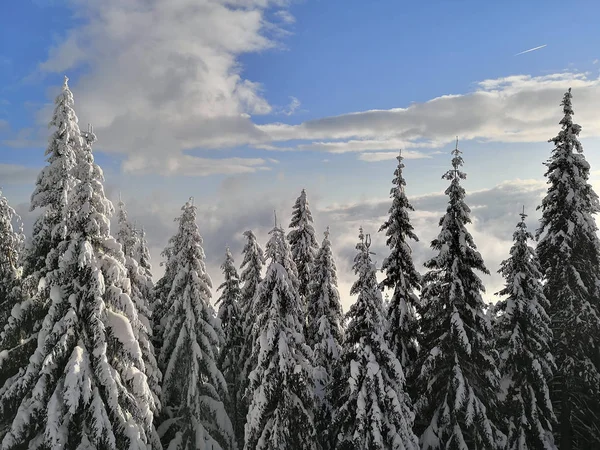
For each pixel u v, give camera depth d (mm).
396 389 17641
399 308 21500
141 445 15625
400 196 21953
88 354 15664
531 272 22297
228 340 27047
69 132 17672
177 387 21422
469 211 20406
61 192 17281
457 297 20125
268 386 17594
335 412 18156
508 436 21938
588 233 23016
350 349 18484
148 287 25547
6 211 21781
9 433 14227
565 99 24266
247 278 26969
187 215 22078
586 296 23266
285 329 18219
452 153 20812
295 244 28359
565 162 24172
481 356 19828
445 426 19484
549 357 21812
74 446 15211
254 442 17422
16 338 16922
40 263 17250
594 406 23188
